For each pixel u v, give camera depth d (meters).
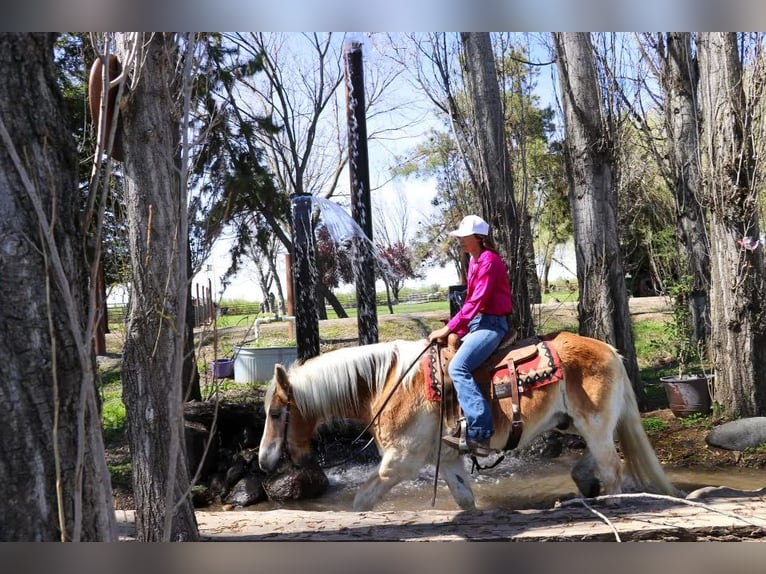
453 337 4.45
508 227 8.14
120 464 6.98
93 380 2.31
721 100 7.63
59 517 2.10
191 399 8.62
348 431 7.38
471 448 4.22
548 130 20.00
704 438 7.26
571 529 3.80
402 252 24.48
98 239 2.09
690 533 3.73
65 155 2.25
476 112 8.30
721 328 7.84
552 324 13.77
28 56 2.15
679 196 12.37
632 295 18.95
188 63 2.30
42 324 2.14
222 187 9.27
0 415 2.09
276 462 4.71
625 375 4.66
